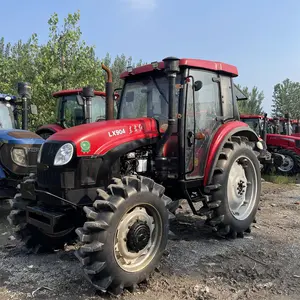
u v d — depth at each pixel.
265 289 3.20
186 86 4.09
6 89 12.18
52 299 2.98
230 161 4.43
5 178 5.60
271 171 10.72
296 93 41.84
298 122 14.93
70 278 3.37
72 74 11.73
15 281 3.31
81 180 3.44
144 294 3.10
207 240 4.47
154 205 3.32
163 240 3.42
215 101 4.61
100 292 3.09
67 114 8.76
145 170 4.03
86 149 3.46
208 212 4.29
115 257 3.02
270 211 6.07
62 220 3.49
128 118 4.37
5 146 5.61
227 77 4.86
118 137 3.70
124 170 3.86
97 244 2.92
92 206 3.39
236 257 3.92
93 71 12.09
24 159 5.67
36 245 4.03
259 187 4.96
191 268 3.61
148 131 3.96
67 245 4.20
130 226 3.20
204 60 4.34
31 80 12.25
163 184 4.20
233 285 3.27
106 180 3.58
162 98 4.30
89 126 3.72
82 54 12.05
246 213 4.73
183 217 5.52
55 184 3.47
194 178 4.19
